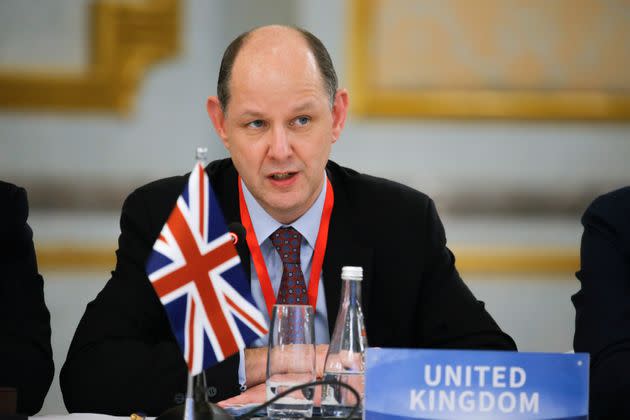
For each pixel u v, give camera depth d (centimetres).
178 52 1602
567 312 1636
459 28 1622
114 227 1593
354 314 539
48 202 1585
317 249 712
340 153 1614
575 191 1641
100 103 1595
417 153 1620
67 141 1593
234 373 603
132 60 1595
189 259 502
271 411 523
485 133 1631
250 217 711
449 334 726
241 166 667
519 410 471
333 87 671
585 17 1636
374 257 734
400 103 1612
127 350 651
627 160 1645
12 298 699
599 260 698
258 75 644
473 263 1628
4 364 671
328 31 1606
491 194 1631
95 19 1593
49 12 1592
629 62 1638
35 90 1588
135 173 1599
